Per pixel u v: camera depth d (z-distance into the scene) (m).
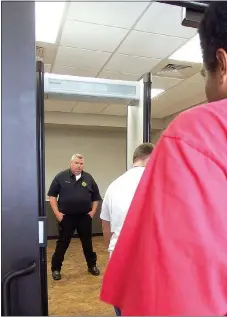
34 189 0.67
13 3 0.66
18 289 0.65
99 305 2.94
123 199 1.80
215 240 0.39
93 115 6.92
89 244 3.96
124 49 3.32
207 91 0.56
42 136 1.38
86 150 7.51
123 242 0.46
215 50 0.51
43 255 1.28
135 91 2.30
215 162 0.42
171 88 4.91
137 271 0.42
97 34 2.93
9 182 0.65
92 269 3.93
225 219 0.40
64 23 2.67
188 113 0.48
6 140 0.65
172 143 0.45
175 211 0.40
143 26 2.74
